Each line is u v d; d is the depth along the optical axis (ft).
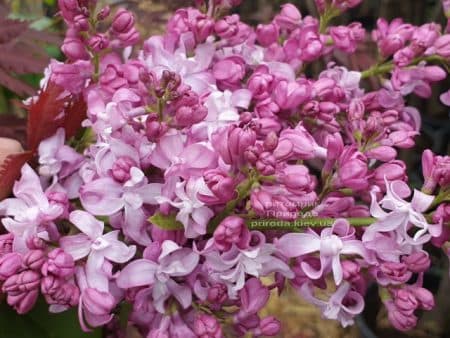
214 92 0.80
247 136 0.67
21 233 0.72
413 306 0.75
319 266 0.75
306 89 0.83
